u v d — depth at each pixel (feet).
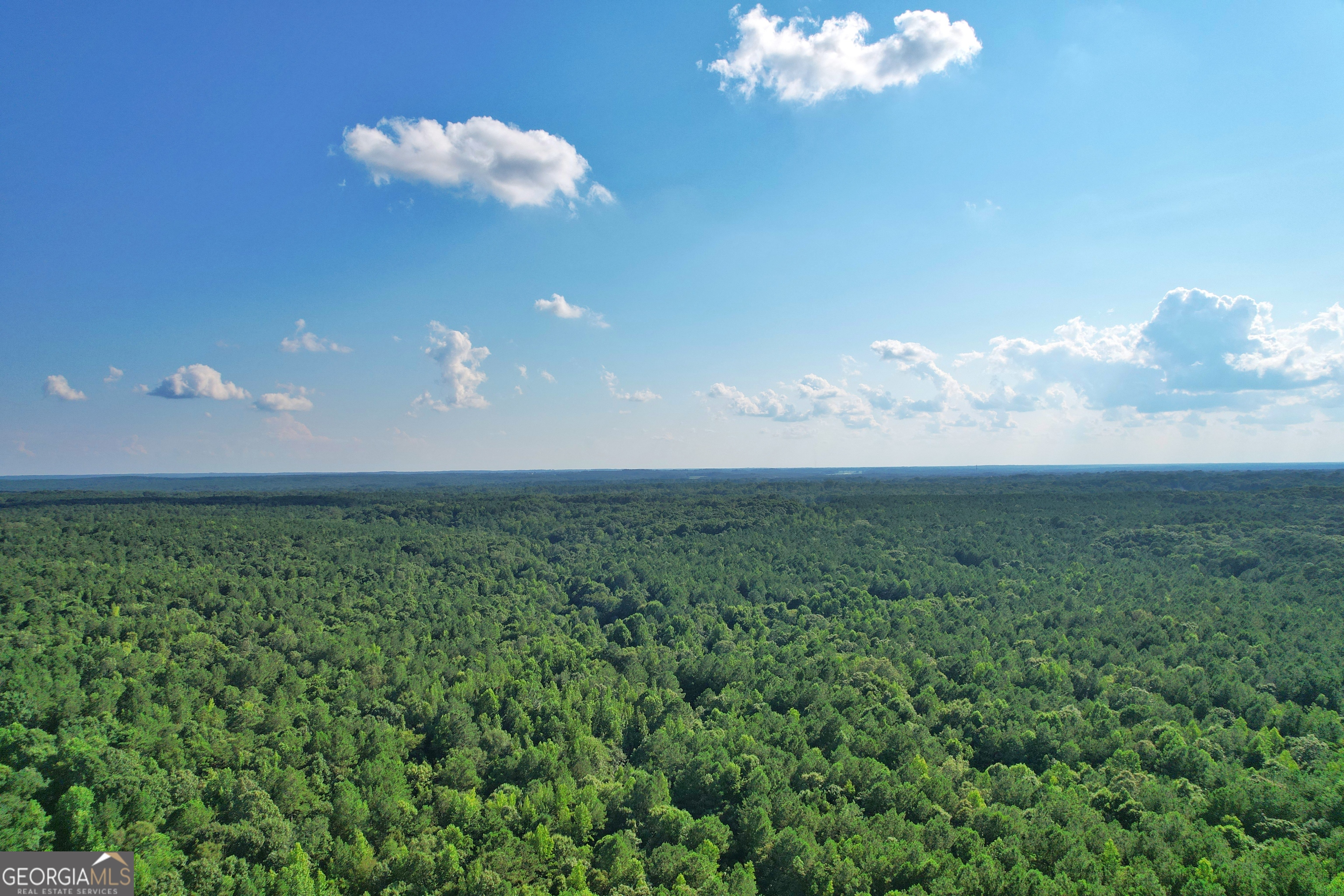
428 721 352.08
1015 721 328.08
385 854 238.48
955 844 224.12
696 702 398.62
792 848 220.43
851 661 418.72
